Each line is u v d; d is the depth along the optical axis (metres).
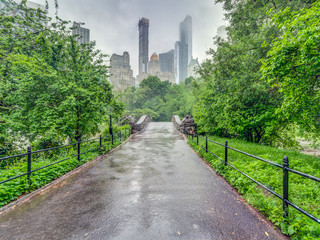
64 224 2.91
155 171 5.90
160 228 2.76
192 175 5.45
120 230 2.73
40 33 10.45
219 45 11.91
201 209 3.36
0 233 2.70
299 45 4.96
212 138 12.81
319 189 3.79
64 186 4.61
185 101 43.16
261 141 14.20
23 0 11.86
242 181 4.27
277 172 4.71
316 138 13.20
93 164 6.89
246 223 2.88
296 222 2.61
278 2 8.27
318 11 4.17
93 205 3.56
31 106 8.90
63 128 8.60
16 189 3.94
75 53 11.50
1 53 9.47
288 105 6.38
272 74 5.81
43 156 7.78
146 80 54.91
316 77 5.80
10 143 9.40
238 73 10.22
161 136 16.58
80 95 9.36
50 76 8.50
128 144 12.13
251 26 10.33
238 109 10.98
